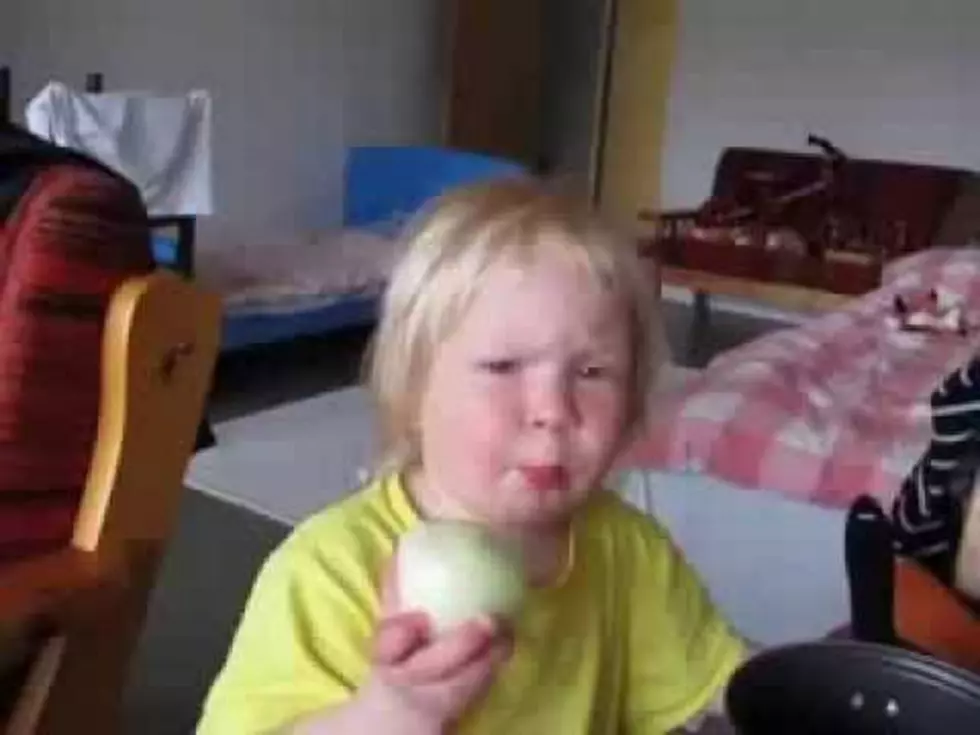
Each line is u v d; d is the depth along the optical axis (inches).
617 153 258.2
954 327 143.6
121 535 43.7
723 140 245.4
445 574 24.0
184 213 155.5
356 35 226.1
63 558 42.4
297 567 30.0
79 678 42.9
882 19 227.1
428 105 242.1
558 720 32.8
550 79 263.6
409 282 30.5
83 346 41.8
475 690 23.5
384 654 23.3
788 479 99.9
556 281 29.5
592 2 256.5
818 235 211.3
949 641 35.5
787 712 30.0
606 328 29.9
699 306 208.1
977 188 209.6
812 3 233.0
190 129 154.2
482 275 29.5
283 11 212.1
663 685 36.4
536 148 264.4
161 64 194.4
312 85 220.2
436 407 30.2
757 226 209.6
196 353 45.8
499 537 26.0
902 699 30.0
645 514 37.5
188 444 46.4
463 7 239.8
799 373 119.9
